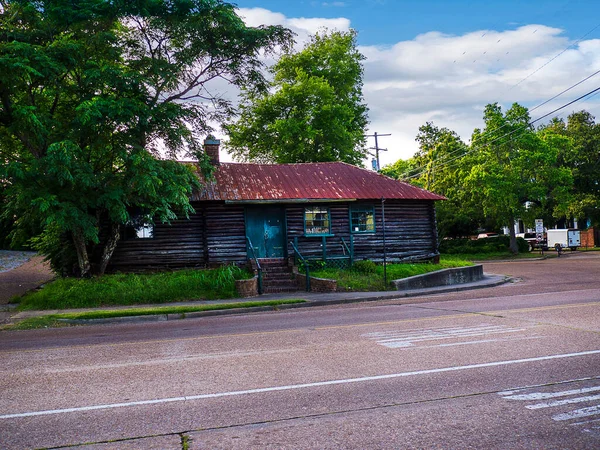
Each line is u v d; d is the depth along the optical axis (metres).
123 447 4.25
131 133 16.84
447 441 4.18
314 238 23.23
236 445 4.22
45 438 4.50
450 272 21.16
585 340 7.99
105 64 15.98
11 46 14.27
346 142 39.03
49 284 18.27
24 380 6.72
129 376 6.73
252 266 21.31
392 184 25.34
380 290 18.88
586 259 33.97
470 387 5.67
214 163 24.22
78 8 16.33
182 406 5.32
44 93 16.38
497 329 9.23
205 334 10.38
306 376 6.38
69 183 16.31
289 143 37.75
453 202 49.53
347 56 40.91
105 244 20.52
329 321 11.52
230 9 17.69
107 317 13.71
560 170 41.47
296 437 4.36
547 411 4.85
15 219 22.02
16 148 19.30
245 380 6.29
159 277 18.83
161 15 17.42
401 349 7.80
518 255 42.09
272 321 12.13
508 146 41.75
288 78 40.53
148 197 17.36
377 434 4.37
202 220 22.08
